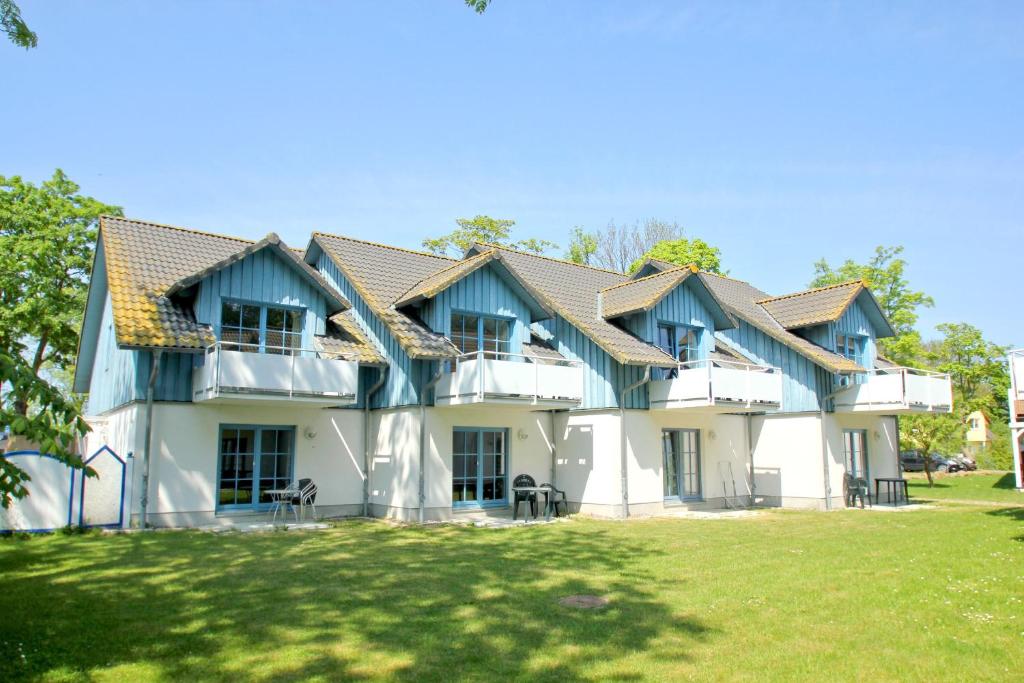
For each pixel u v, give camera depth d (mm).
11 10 9922
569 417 19594
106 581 9625
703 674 6258
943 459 43594
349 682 6035
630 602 8727
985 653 6793
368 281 18922
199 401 15367
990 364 40594
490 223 39906
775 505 22391
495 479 18719
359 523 16266
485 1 9422
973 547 13031
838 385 22859
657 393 19219
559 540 14008
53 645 6836
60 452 6566
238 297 16312
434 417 17203
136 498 14680
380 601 8680
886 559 11789
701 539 14242
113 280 15859
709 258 38000
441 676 6191
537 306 19016
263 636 7234
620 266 45469
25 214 26484
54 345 29125
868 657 6699
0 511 13281
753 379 19094
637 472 18781
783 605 8594
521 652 6820
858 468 24000
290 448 17062
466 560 11562
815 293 25016
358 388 18250
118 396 17234
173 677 6098
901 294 36938
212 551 12047
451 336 17922
